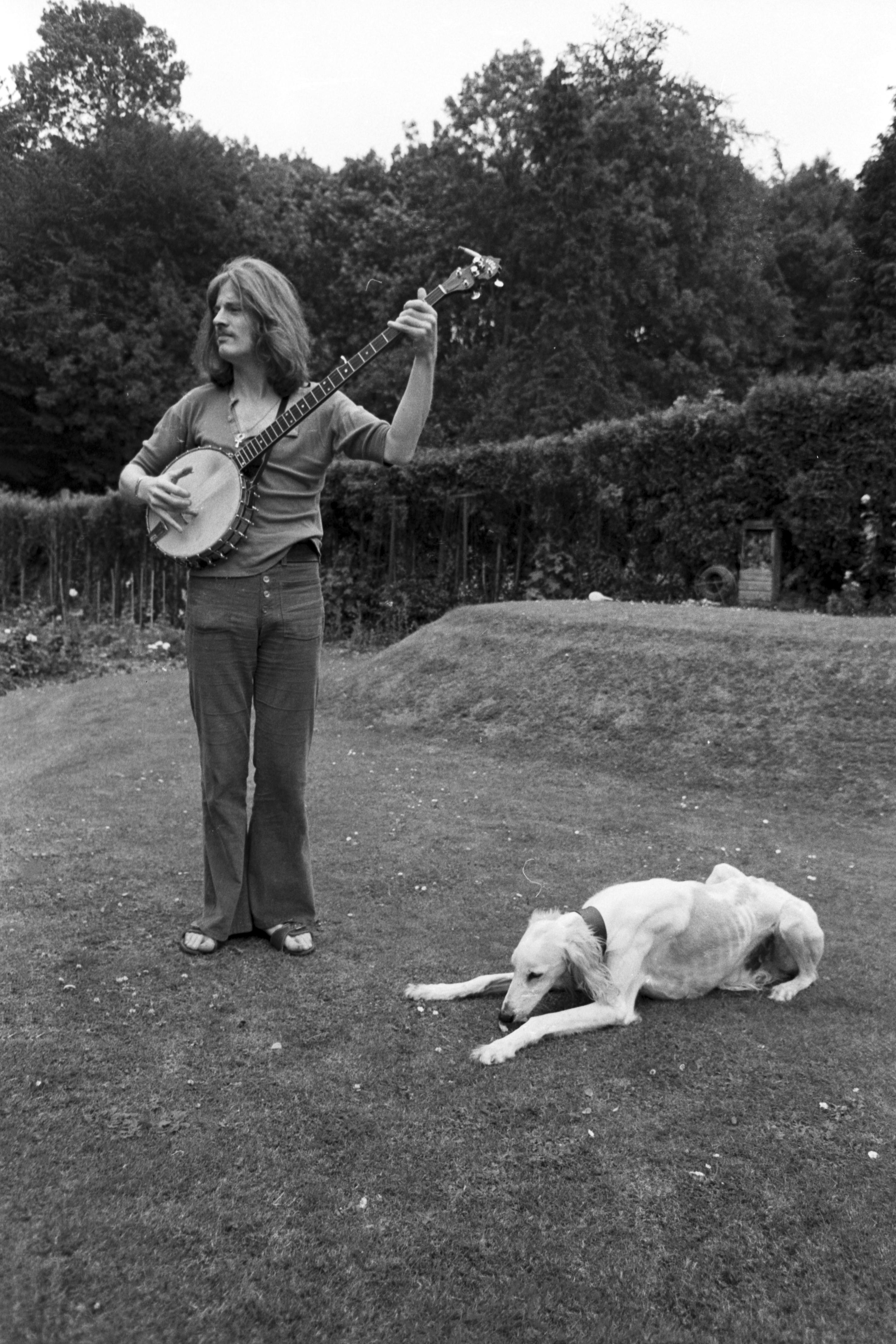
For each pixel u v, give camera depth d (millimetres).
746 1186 2570
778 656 7539
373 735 7988
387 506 14938
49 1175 2545
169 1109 2830
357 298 34250
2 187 31156
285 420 3633
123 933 4027
